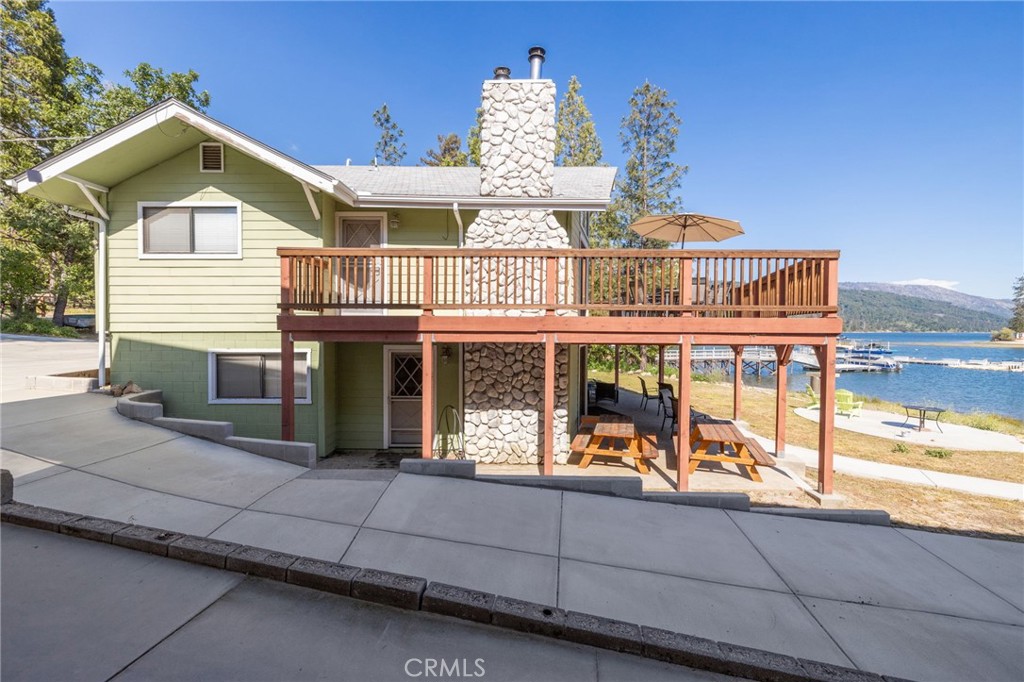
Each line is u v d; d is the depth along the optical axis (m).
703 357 32.50
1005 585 4.16
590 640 3.07
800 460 7.86
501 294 8.80
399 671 2.67
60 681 2.33
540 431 8.43
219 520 4.19
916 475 8.16
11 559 3.36
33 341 17.52
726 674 2.92
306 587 3.39
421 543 4.21
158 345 8.45
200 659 2.59
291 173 7.61
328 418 8.86
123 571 3.34
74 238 22.00
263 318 8.48
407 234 9.49
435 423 9.08
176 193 8.40
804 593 3.86
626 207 29.94
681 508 5.57
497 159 8.99
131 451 5.50
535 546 4.37
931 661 3.09
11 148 20.41
